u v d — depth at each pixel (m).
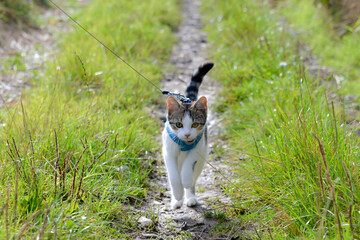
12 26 11.79
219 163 6.23
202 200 5.27
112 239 4.15
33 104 6.43
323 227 3.70
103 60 8.93
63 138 5.24
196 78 6.01
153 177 5.79
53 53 10.34
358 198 3.97
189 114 4.74
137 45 10.95
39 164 4.77
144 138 6.36
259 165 5.17
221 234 4.44
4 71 8.99
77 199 4.34
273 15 13.55
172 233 4.48
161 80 9.59
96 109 6.48
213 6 16.47
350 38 11.62
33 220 3.87
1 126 5.54
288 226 4.21
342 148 4.51
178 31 14.28
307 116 5.33
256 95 7.70
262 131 6.30
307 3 14.93
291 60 9.05
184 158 5.05
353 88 8.63
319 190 4.19
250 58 9.54
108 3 15.05
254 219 4.54
